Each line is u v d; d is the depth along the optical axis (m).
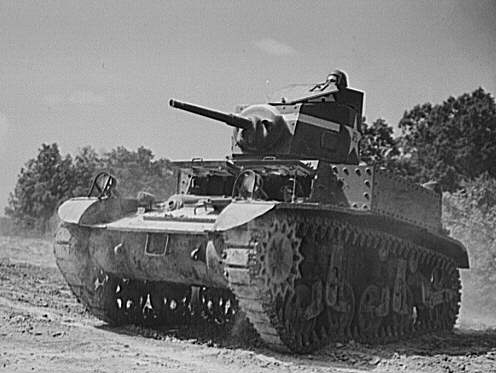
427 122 44.75
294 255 15.05
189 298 19.36
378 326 18.39
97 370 12.58
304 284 15.86
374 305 18.11
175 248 15.83
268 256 14.33
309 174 16.52
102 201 16.98
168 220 15.96
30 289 24.67
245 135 18.12
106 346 14.90
